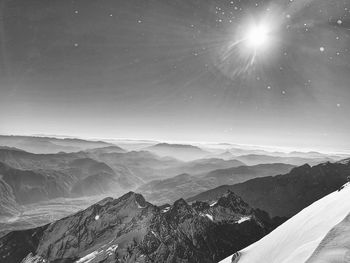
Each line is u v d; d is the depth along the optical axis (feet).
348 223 93.61
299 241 129.59
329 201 157.89
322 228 121.39
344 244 81.56
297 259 93.20
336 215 124.47
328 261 75.46
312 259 80.07
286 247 139.64
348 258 74.13
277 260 135.23
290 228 160.35
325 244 85.81
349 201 129.70
